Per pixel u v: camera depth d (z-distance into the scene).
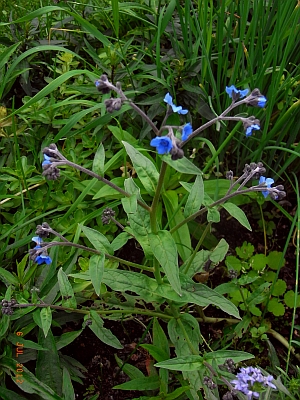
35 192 0.37
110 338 0.29
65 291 0.29
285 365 0.35
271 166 0.43
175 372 0.32
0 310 0.31
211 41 0.42
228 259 0.40
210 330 0.37
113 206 0.36
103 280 0.29
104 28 0.49
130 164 0.41
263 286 0.35
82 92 0.41
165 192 0.39
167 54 0.42
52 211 0.36
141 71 0.45
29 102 0.36
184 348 0.30
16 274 0.35
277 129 0.41
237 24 0.43
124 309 0.33
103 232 0.38
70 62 0.43
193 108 0.43
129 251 0.40
